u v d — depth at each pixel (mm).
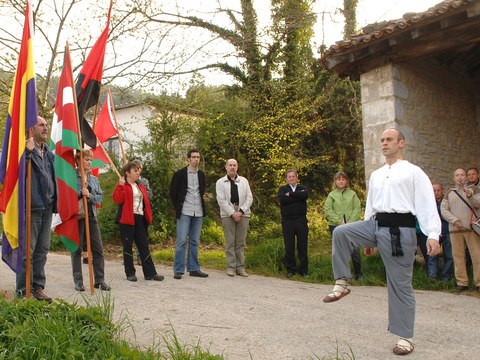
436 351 3611
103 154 9055
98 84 6117
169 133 13297
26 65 4785
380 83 8094
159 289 5859
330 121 14680
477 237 6184
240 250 7484
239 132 13977
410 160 8086
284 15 14672
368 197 3850
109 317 3912
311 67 15062
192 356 3205
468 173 6711
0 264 7797
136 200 6562
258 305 5082
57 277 6613
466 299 5727
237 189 7465
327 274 7301
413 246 3533
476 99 10320
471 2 6270
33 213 4773
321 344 3734
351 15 14992
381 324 4387
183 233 6949
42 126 4938
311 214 13359
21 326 3273
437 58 9141
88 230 5297
